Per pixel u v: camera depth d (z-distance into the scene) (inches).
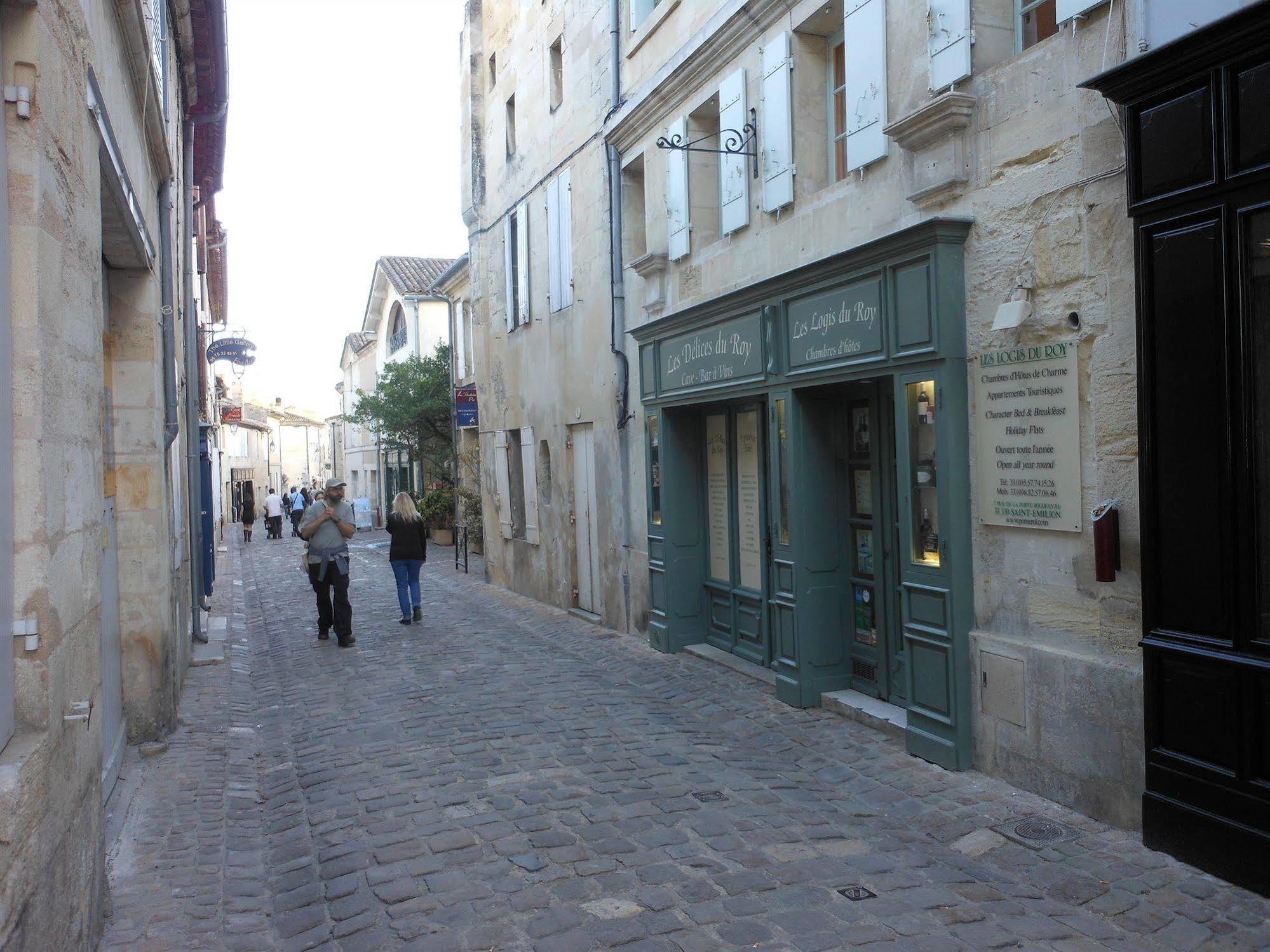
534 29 556.4
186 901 169.6
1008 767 216.4
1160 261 171.8
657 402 395.5
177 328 437.4
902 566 244.8
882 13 249.8
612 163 442.3
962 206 225.9
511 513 633.6
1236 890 160.6
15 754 107.0
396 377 1015.0
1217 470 162.9
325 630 462.0
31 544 117.0
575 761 249.4
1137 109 175.0
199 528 458.9
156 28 273.9
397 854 191.3
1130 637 186.1
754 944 149.5
